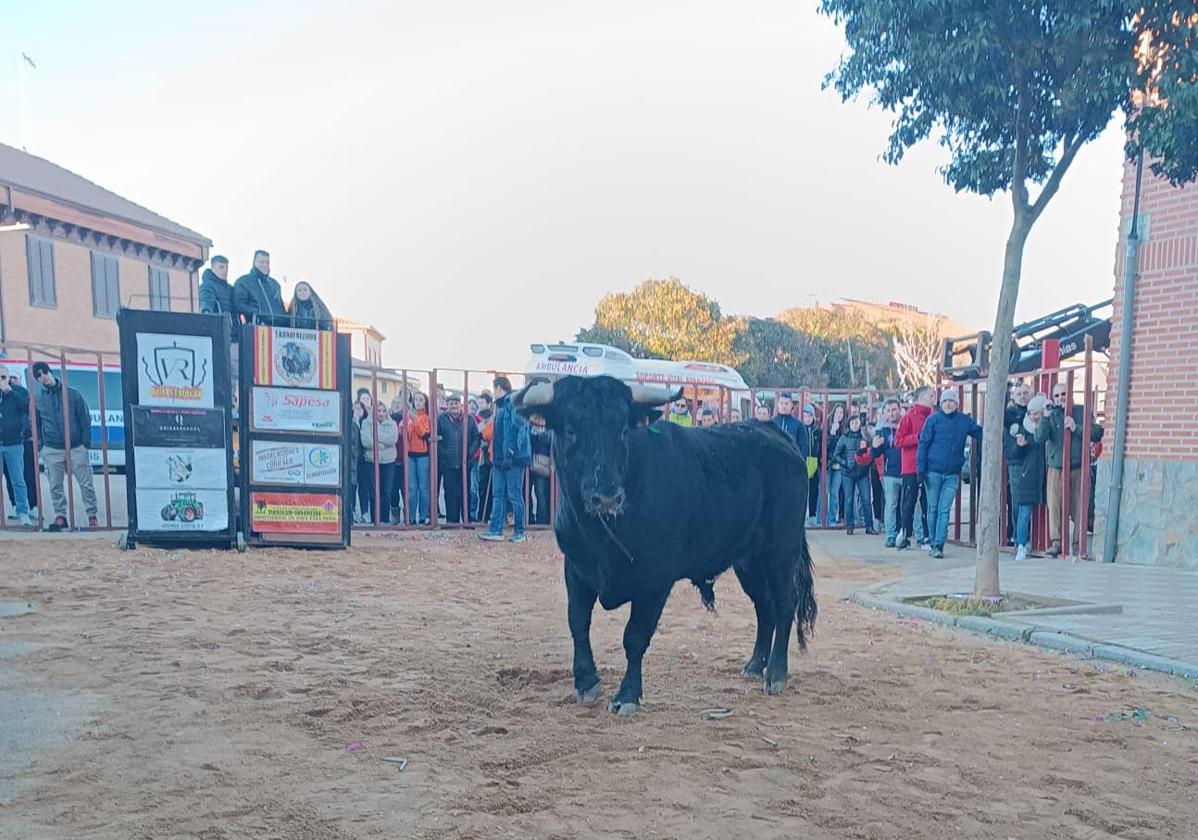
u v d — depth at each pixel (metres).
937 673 6.20
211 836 3.49
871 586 9.67
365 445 14.17
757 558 6.01
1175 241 10.80
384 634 6.98
